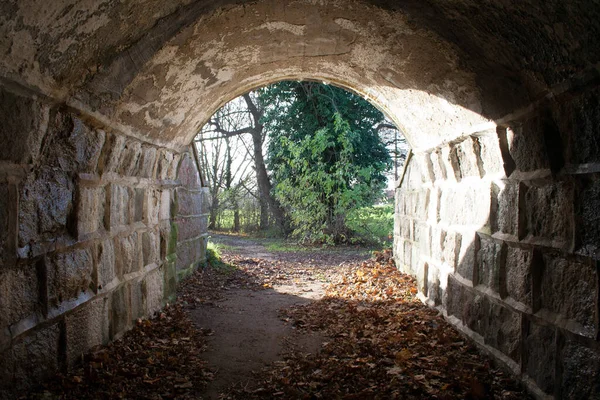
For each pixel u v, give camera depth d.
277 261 11.73
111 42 3.20
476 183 4.59
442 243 5.75
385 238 15.77
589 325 2.69
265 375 4.01
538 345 3.28
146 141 5.02
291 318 6.00
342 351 4.45
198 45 4.16
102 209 4.23
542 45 2.75
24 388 2.99
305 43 4.86
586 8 2.22
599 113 2.54
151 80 4.10
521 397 3.32
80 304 3.71
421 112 5.41
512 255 3.74
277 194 15.70
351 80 6.06
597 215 2.63
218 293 7.64
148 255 5.54
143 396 3.36
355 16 3.99
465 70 3.75
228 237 19.48
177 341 4.75
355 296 7.07
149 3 3.10
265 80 6.27
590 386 2.64
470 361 4.10
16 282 2.91
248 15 3.96
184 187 8.41
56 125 3.21
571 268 2.90
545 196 3.24
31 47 2.54
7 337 2.78
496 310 4.02
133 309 5.00
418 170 7.40
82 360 3.72
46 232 3.29
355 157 15.74
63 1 2.44
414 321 5.40
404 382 3.57
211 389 3.68
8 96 2.62
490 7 2.88
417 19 3.62
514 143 3.67
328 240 14.80
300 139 16.31
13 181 2.84
